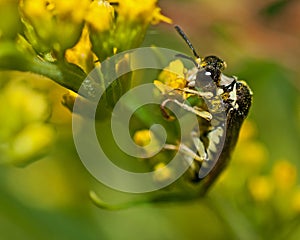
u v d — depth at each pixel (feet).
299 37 0.42
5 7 0.30
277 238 0.37
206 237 0.41
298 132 0.43
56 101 0.38
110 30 0.30
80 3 0.30
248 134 0.38
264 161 0.38
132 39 0.31
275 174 0.37
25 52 0.30
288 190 0.36
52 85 0.38
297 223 0.37
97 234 0.41
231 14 0.42
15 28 0.30
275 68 0.42
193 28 0.42
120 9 0.30
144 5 0.30
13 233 0.41
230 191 0.37
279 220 0.36
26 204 0.42
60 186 0.43
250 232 0.36
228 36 0.42
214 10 0.42
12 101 0.36
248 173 0.37
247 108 0.32
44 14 0.30
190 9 0.42
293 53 0.42
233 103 0.31
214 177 0.32
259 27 0.43
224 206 0.36
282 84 0.42
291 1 0.43
